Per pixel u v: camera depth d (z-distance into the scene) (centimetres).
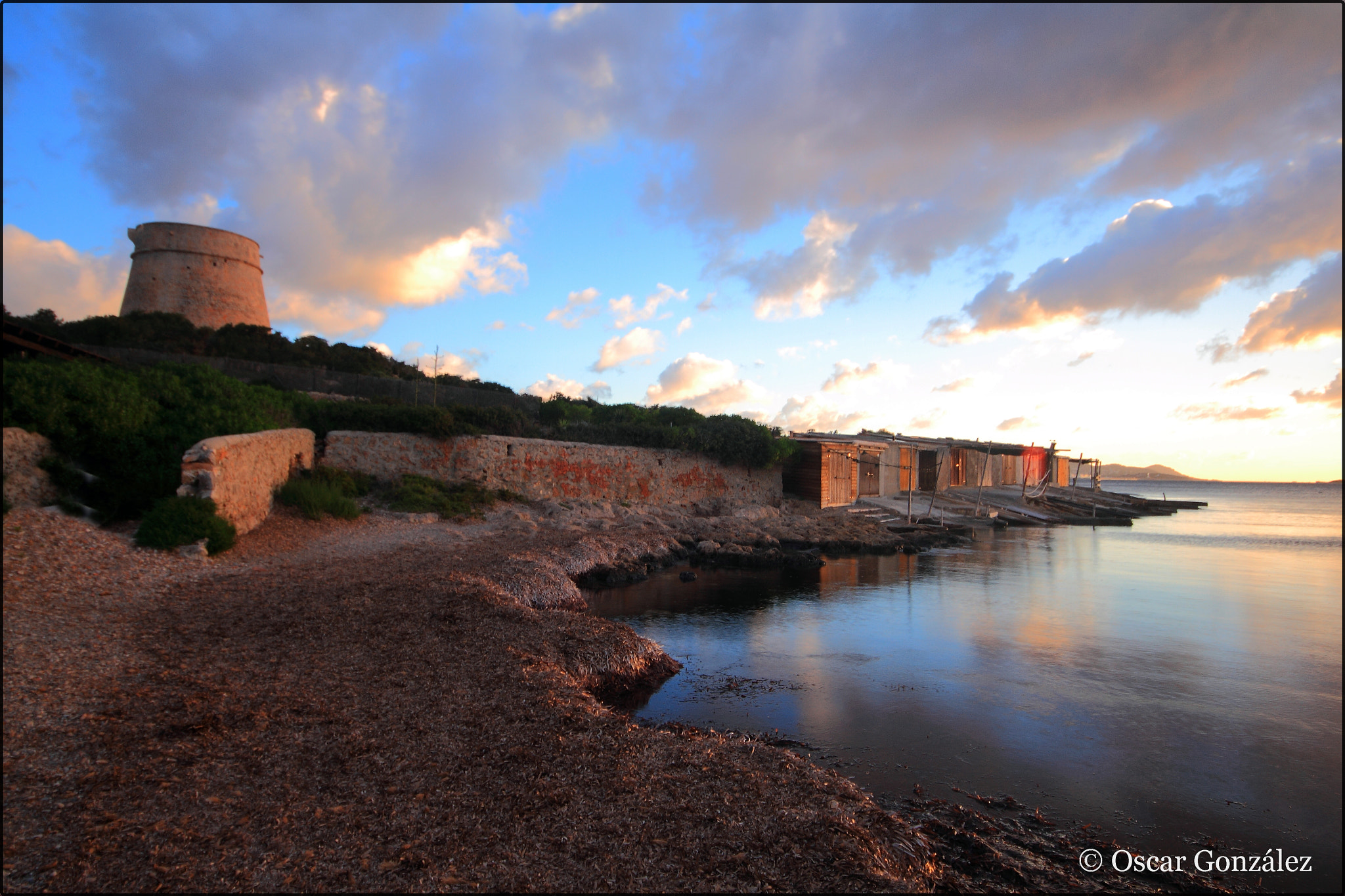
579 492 2434
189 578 932
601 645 858
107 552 944
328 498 1590
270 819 391
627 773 480
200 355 2731
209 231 3388
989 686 876
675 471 2770
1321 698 844
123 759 441
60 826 365
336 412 2072
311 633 748
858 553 2173
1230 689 876
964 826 515
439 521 1798
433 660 704
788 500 3092
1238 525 3834
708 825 418
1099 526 3509
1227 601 1498
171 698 543
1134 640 1132
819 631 1152
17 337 1488
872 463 3195
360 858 361
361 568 1106
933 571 1858
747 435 2933
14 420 1091
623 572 1573
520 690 636
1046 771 629
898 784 590
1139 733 725
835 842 406
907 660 987
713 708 774
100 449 1161
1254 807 566
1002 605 1410
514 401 3216
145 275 3294
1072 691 859
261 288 3684
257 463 1360
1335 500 8525
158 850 352
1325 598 1534
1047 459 5216
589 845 387
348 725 530
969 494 3966
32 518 957
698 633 1126
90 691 538
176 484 1168
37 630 653
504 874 355
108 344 2638
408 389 2866
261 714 531
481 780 458
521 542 1593
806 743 679
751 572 1750
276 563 1105
